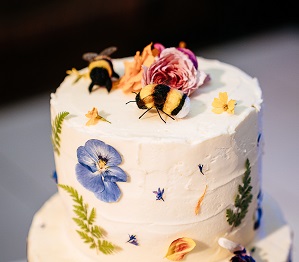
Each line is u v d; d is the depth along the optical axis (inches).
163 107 15.2
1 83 39.3
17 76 39.7
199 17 45.1
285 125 33.8
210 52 44.6
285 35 46.3
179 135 14.8
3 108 37.6
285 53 43.1
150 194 14.9
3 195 29.0
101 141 14.8
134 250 15.8
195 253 15.9
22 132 33.9
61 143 16.0
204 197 15.2
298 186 28.8
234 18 46.2
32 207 28.1
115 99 16.7
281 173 29.8
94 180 15.3
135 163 14.7
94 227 16.0
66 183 16.4
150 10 43.0
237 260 16.0
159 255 15.8
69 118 15.8
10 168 30.8
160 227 15.4
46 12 39.4
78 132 15.2
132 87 16.8
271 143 32.2
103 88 17.5
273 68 40.9
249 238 17.5
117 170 14.9
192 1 44.3
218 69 18.4
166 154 14.5
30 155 31.8
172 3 43.7
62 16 39.9
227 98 15.8
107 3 41.1
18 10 38.5
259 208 17.8
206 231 15.7
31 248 17.9
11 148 32.4
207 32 45.9
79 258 17.0
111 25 41.9
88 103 16.6
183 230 15.5
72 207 16.5
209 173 15.0
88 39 41.4
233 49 44.6
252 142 15.8
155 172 14.7
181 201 15.1
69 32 40.6
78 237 17.0
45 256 17.3
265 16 47.0
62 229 18.6
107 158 14.9
